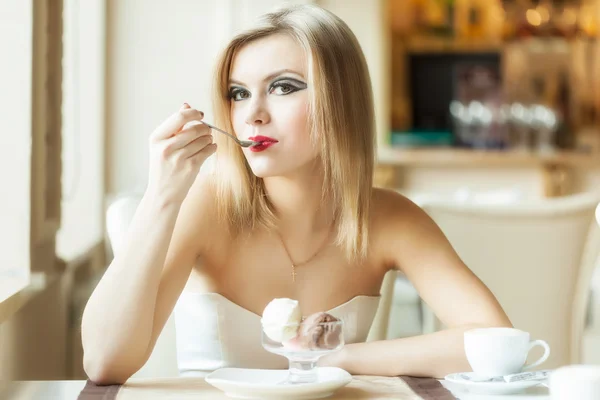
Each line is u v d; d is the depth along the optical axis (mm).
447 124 6781
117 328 1546
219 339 1897
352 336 1913
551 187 5922
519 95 6773
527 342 1457
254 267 1893
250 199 1881
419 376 1591
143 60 5102
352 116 1805
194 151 1621
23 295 2268
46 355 2785
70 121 4285
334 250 1909
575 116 6801
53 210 2932
